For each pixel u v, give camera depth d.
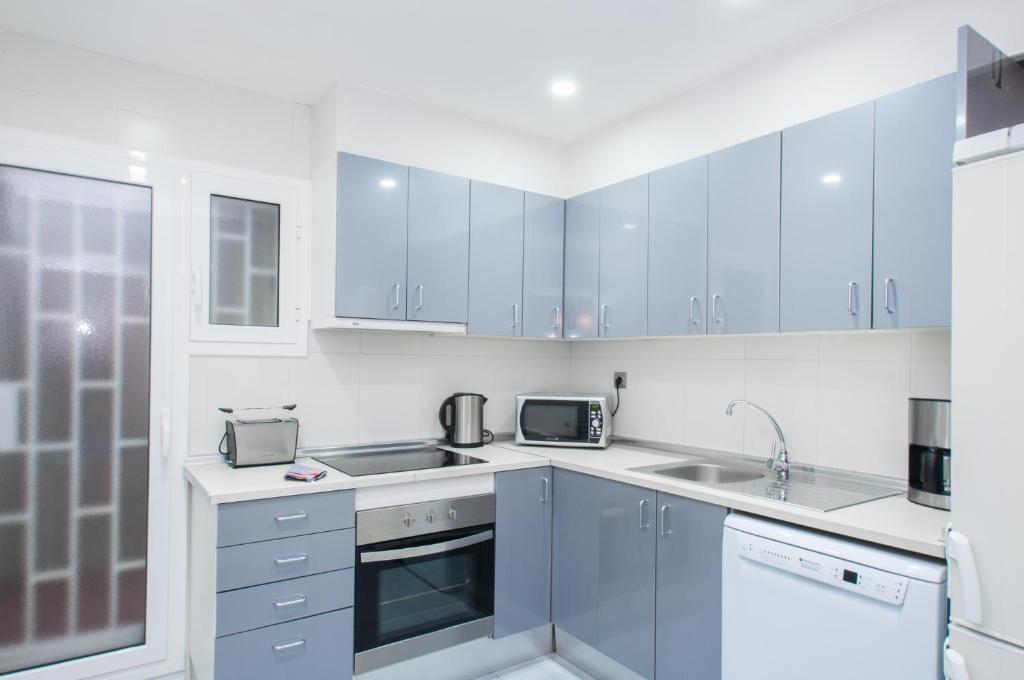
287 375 2.56
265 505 1.90
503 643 2.49
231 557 1.84
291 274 2.58
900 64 1.90
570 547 2.49
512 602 2.46
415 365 2.89
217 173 2.44
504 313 2.79
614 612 2.26
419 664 2.27
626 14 2.01
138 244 2.28
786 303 2.02
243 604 1.86
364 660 2.08
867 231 1.81
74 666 2.12
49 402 2.12
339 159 2.37
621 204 2.68
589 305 2.84
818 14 2.02
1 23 2.02
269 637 1.90
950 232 1.63
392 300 2.46
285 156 2.61
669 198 2.45
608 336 2.72
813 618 1.57
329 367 2.66
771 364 2.39
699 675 1.92
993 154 1.23
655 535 2.10
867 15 1.99
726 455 2.55
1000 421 1.20
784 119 2.22
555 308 2.97
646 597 2.12
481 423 2.92
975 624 1.23
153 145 2.32
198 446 2.37
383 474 2.16
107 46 2.18
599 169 3.03
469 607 2.35
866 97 1.99
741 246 2.16
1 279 2.05
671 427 2.80
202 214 2.40
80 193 2.18
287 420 2.38
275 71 2.38
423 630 2.22
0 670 2.03
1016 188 1.19
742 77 2.37
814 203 1.95
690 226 2.35
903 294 1.72
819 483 2.08
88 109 2.20
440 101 2.68
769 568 1.69
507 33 2.13
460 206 2.67
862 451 2.10
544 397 2.93
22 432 2.07
